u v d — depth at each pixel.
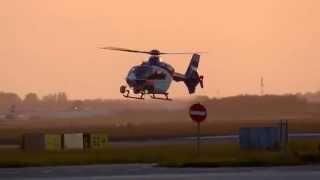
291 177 105.75
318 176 107.31
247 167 132.00
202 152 186.88
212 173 115.75
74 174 118.81
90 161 160.50
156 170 125.94
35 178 111.19
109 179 107.25
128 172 121.62
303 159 146.75
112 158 169.62
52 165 150.50
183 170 125.00
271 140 195.75
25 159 170.75
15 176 116.19
